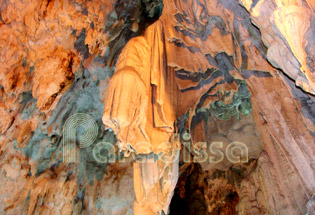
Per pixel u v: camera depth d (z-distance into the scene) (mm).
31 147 6359
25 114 5988
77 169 7160
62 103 6648
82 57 6434
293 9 2859
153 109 4480
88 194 7285
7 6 5352
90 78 6992
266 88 4414
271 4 3055
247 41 4113
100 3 6121
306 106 3957
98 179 7562
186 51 4902
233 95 5832
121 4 6566
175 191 9672
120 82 4051
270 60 3674
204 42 4602
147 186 4512
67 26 5926
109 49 6609
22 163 6074
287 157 4340
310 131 3977
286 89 4098
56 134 6840
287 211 4500
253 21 3482
